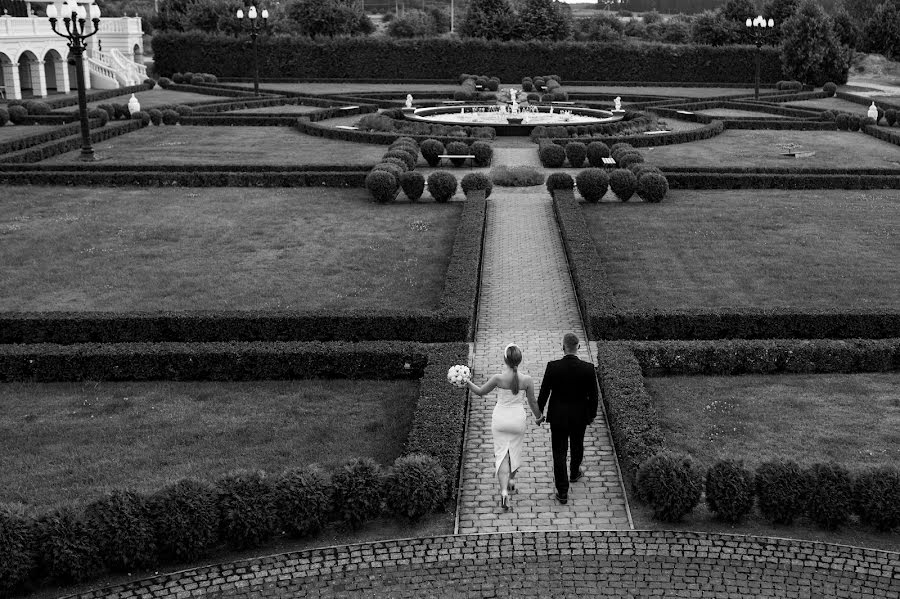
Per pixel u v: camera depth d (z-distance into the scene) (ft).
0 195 89.51
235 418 41.91
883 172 95.66
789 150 118.83
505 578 29.48
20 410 42.96
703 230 75.15
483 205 77.92
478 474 36.35
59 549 29.19
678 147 121.60
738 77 217.36
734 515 32.32
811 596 28.45
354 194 90.02
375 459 37.76
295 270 64.44
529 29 241.35
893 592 28.66
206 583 29.45
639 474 33.04
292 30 250.98
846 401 43.04
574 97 187.52
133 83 201.57
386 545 31.37
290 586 29.19
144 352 46.11
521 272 64.54
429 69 221.05
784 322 50.78
